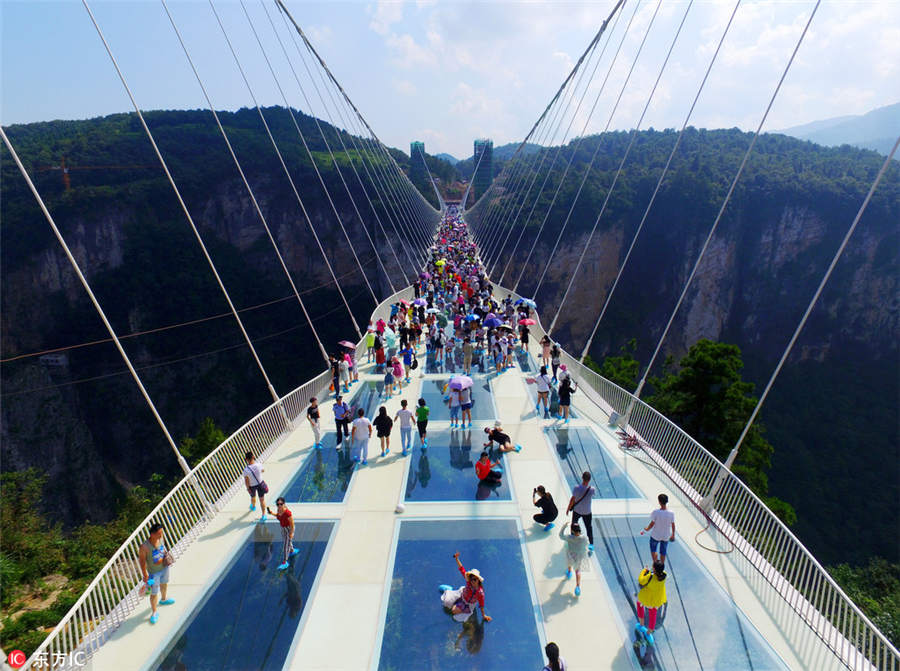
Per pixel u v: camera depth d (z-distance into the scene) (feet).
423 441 39.91
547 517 28.89
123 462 232.73
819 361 260.01
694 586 24.49
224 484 33.58
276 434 41.68
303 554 27.55
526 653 21.11
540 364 61.72
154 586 23.44
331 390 53.42
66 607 39.22
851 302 255.91
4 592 43.06
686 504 31.30
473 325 67.31
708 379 86.89
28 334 223.71
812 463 193.77
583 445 39.65
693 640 21.56
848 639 20.39
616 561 26.35
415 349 67.41
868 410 228.02
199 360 263.08
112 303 243.19
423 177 480.64
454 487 34.01
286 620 23.11
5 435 207.72
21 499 80.59
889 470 186.80
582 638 21.77
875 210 249.96
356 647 21.59
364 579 25.58
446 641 21.79
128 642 22.03
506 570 25.93
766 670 20.13
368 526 29.94
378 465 37.29
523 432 42.27
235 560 27.25
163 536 27.17
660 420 37.52
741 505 27.71
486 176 602.44
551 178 321.73
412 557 27.14
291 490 34.04
